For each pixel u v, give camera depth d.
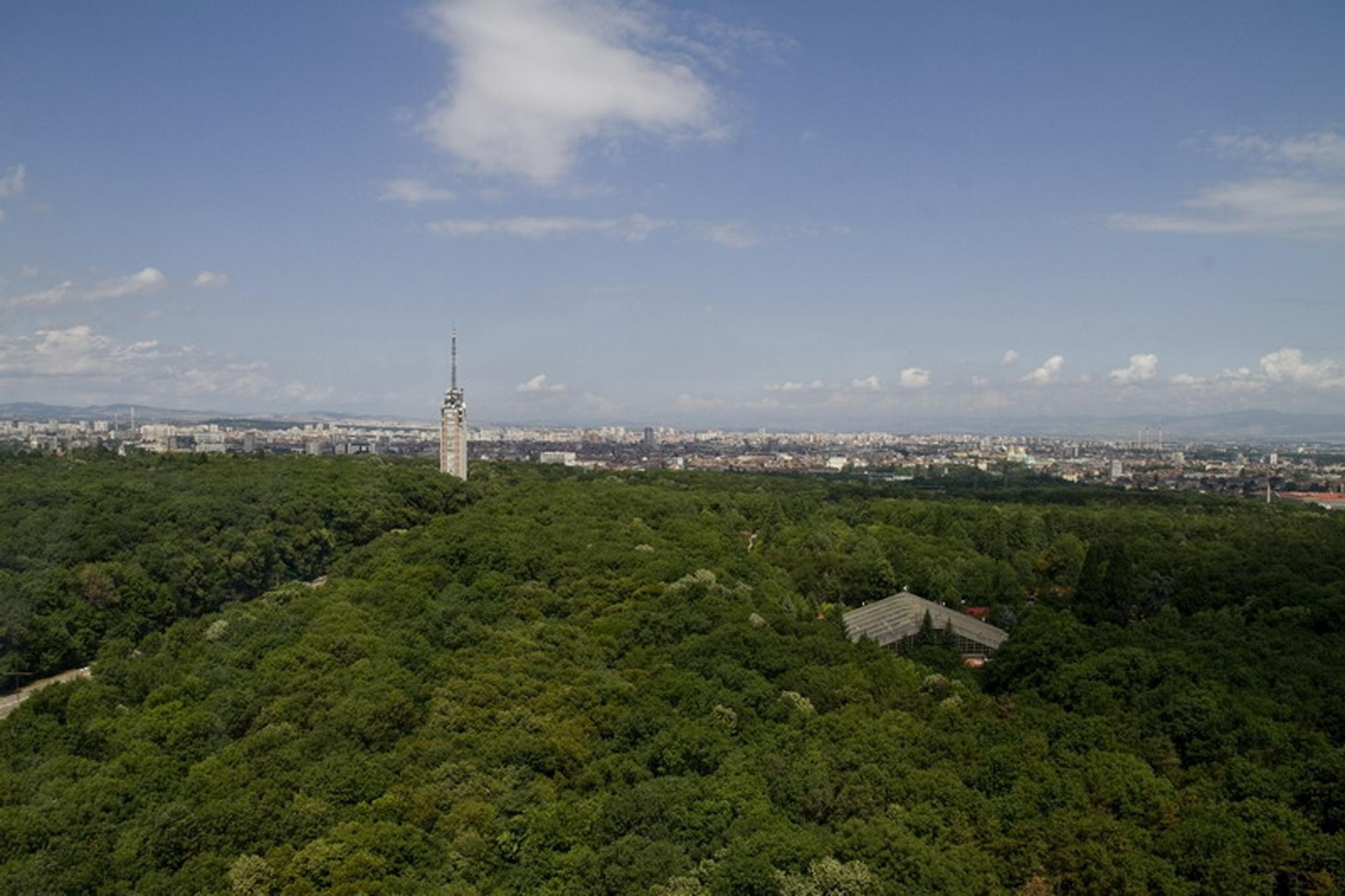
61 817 91.75
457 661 129.88
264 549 197.38
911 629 175.62
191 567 178.75
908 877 76.38
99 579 161.62
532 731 106.75
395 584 170.00
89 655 155.50
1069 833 82.44
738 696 112.38
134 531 183.88
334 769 96.94
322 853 81.88
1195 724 102.88
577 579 175.88
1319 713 107.94
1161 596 184.50
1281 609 155.00
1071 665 125.12
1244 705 108.50
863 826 81.62
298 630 145.00
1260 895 77.25
